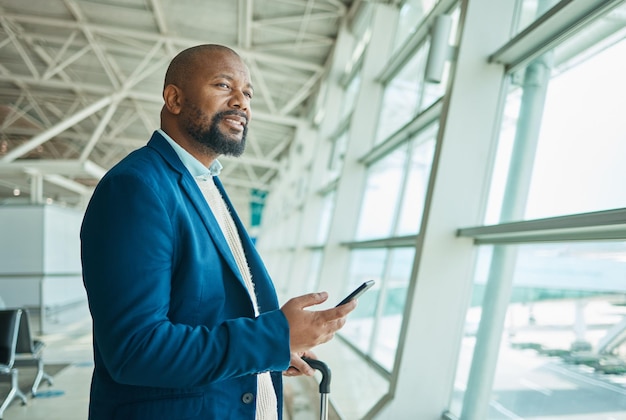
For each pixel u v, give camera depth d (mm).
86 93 16688
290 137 19594
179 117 1348
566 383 2426
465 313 3697
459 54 3807
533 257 2924
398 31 7781
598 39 2775
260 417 1389
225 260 1256
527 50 3441
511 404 2867
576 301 2451
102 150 24047
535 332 2756
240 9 10250
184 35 11945
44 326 11047
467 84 3781
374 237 6660
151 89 16094
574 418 2340
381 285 5805
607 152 2490
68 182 15734
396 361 3717
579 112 2814
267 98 13805
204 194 1451
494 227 3070
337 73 10930
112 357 1017
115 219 1062
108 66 12695
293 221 14914
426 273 3689
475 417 3262
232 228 1535
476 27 3836
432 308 3684
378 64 7840
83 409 5410
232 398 1197
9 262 11164
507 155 3582
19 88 16406
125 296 1021
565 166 2844
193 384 1061
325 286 7645
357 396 4734
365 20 10141
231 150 1377
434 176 3756
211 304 1201
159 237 1092
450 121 3758
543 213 2957
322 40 11734
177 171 1255
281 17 10914
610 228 2154
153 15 11078
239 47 12086
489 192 3734
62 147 23344
